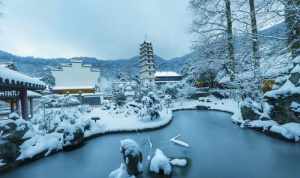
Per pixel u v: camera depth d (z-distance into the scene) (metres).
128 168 6.83
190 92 37.72
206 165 7.78
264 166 7.39
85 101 38.38
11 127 8.78
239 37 9.81
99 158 9.30
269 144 9.65
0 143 7.99
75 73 46.94
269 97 12.06
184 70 52.03
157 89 39.38
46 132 11.34
